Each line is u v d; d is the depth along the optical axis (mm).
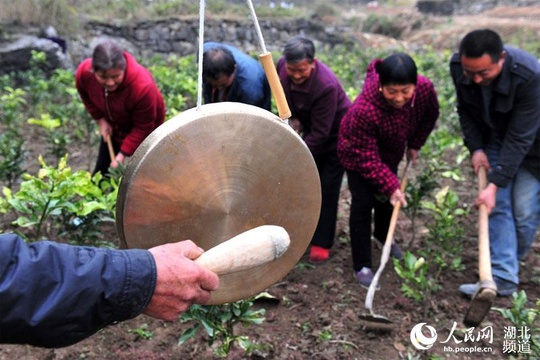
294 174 1714
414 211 4227
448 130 6707
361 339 3324
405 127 3615
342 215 5105
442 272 4062
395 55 3195
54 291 1360
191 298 1506
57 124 5098
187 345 3225
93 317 1405
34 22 12625
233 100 3979
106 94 4211
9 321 1325
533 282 3959
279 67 4102
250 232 1557
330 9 22141
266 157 1664
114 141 4770
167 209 1606
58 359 3102
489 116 3580
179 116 1591
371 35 21312
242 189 1671
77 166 6367
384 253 3332
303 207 1764
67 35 13594
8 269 1343
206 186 1625
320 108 3859
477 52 3207
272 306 3674
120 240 1665
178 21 16281
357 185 3756
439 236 4164
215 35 17000
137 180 1548
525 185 3711
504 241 3713
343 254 4430
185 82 8195
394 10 28766
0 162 4746
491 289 2760
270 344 3223
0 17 12133
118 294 1405
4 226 4445
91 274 1387
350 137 3604
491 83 3404
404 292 3793
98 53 3924
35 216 3240
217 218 1672
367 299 3240
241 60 3986
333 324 3463
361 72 11594
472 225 4852
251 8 1833
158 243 1634
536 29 20672
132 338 3281
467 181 5773
